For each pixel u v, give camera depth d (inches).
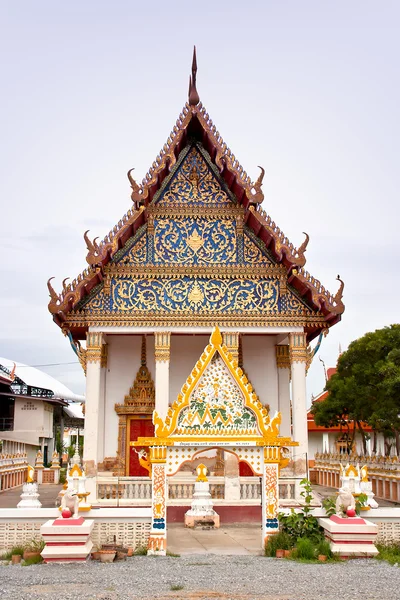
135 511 567.8
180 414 538.9
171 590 395.2
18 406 1959.9
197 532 690.8
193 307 883.4
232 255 905.5
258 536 658.2
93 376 850.8
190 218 916.6
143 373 989.8
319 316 886.4
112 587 402.6
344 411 1493.6
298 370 871.1
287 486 824.3
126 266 886.4
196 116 911.0
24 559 513.3
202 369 542.0
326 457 1478.8
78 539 499.2
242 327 879.1
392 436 1644.9
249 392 541.3
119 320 868.6
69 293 840.3
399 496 1023.6
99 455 964.0
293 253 863.7
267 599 371.9
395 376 1163.9
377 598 374.9
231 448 546.6
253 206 880.9
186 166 935.7
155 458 536.4
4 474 1317.7
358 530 515.2
